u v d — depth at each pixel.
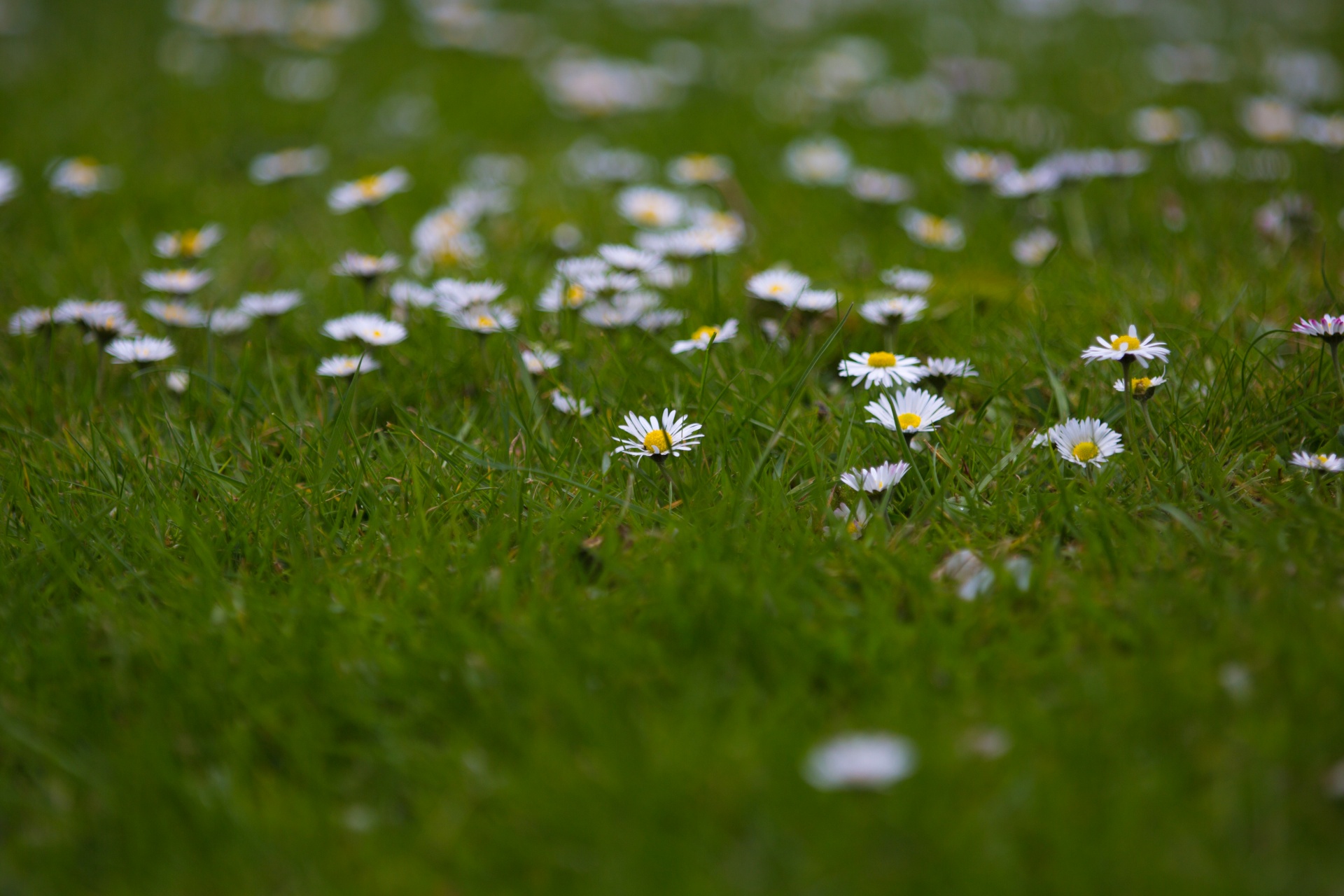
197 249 1.20
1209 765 0.94
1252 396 1.07
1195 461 1.03
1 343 1.15
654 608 0.99
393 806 0.95
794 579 0.99
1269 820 0.92
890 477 1.02
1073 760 0.94
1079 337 1.12
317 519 1.04
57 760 0.95
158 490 1.04
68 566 1.01
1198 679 0.95
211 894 0.93
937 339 1.13
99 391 1.11
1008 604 0.99
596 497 1.03
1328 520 1.00
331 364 1.09
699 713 0.95
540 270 1.22
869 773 0.92
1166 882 0.91
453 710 0.97
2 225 1.28
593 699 0.96
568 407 1.08
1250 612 0.97
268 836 0.94
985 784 0.94
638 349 1.12
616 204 1.33
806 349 1.12
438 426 1.09
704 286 1.18
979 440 1.06
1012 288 1.16
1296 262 1.18
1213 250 1.20
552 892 0.93
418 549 1.02
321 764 0.95
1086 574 1.00
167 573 1.01
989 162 1.28
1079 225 1.24
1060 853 0.92
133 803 0.94
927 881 0.92
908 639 0.97
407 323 1.16
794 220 1.29
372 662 0.98
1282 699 0.95
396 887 0.93
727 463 1.05
